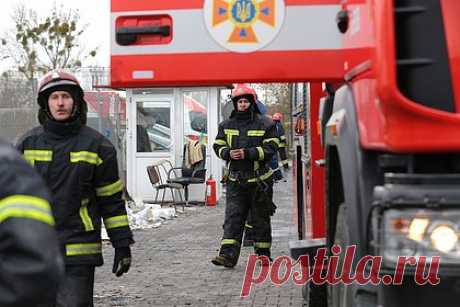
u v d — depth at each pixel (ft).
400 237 10.78
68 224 17.49
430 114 10.77
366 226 11.88
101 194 18.19
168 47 15.16
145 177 63.87
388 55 10.86
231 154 33.32
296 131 28.04
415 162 11.34
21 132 49.55
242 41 15.06
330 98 16.72
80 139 17.80
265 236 33.47
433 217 10.71
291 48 14.98
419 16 11.18
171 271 33.12
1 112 49.70
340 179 15.40
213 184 63.46
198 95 63.62
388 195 10.84
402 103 10.75
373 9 11.63
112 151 18.12
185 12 15.14
